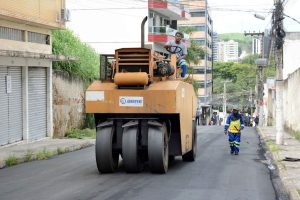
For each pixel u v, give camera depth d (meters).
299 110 27.95
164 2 56.91
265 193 10.91
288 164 15.85
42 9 24.12
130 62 13.18
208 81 102.88
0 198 9.92
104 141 13.01
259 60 56.72
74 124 29.78
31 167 14.98
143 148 13.35
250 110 87.19
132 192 10.60
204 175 13.28
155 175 13.03
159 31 56.72
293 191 10.94
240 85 92.38
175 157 17.64
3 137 21.42
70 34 34.56
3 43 21.33
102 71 13.45
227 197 10.31
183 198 10.08
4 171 14.15
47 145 21.84
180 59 15.35
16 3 21.81
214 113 96.50
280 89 23.98
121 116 13.39
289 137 29.98
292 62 46.06
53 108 26.48
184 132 14.19
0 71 21.19
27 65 23.19
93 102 13.05
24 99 23.14
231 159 17.50
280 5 23.45
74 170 14.08
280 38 23.70
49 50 25.88
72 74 29.48
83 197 9.99
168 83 13.13
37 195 10.20
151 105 12.78
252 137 30.59
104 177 12.66
